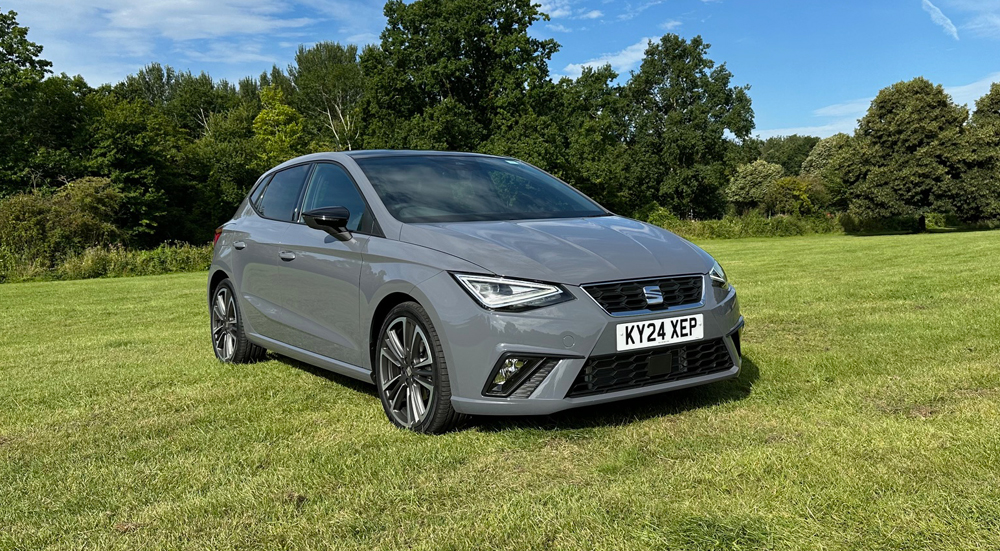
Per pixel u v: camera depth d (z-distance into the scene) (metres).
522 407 3.02
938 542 1.95
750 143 59.19
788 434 2.97
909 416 3.14
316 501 2.50
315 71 69.19
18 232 27.61
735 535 2.05
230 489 2.65
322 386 4.36
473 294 3.09
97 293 14.05
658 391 3.20
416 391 3.37
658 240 3.60
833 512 2.16
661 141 57.56
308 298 4.19
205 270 26.38
